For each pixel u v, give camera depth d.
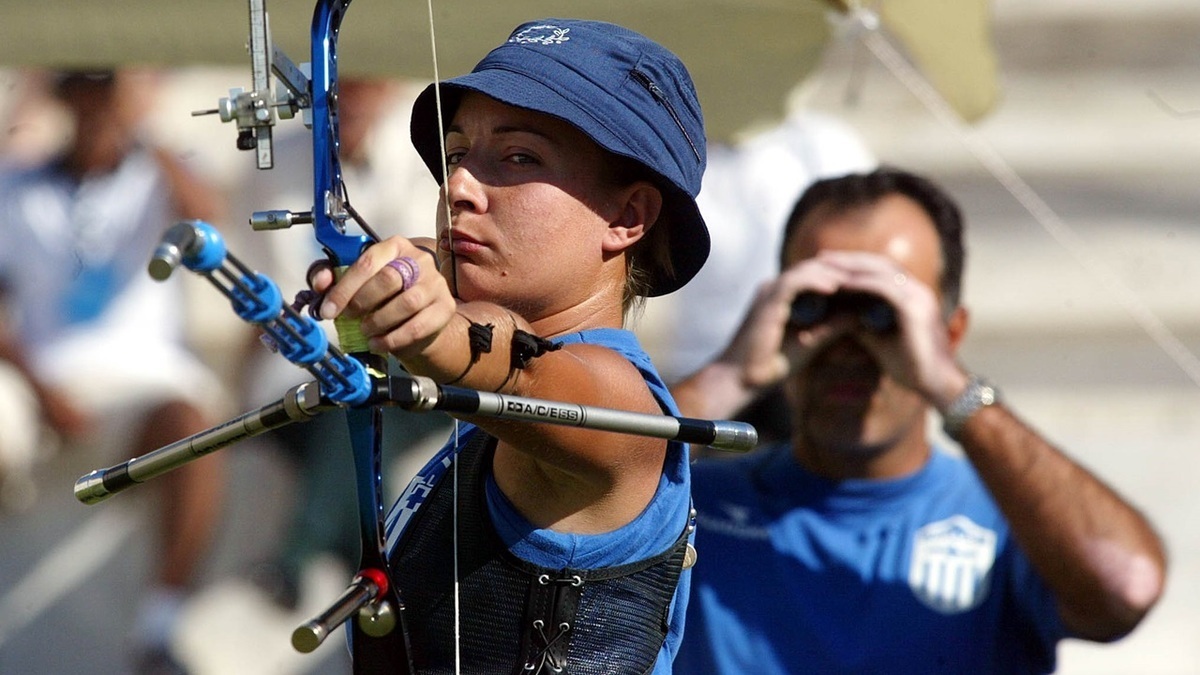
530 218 8.02
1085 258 29.56
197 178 21.36
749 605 12.64
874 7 15.32
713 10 14.45
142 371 20.89
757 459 13.32
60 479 21.11
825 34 14.89
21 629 20.70
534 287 8.07
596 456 7.44
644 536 7.96
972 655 12.52
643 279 8.80
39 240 20.67
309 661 20.62
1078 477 12.48
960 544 12.72
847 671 12.44
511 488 7.91
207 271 5.39
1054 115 34.03
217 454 20.91
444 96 8.47
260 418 6.61
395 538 8.41
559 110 7.93
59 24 14.23
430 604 8.04
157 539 20.89
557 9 13.99
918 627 12.52
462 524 8.10
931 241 13.72
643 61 8.30
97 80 20.67
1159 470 25.98
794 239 13.84
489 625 7.90
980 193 32.03
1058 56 35.12
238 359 21.47
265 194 21.34
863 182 13.93
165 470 7.00
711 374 13.06
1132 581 12.20
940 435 21.23
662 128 8.25
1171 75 34.84
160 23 14.25
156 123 21.44
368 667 7.29
